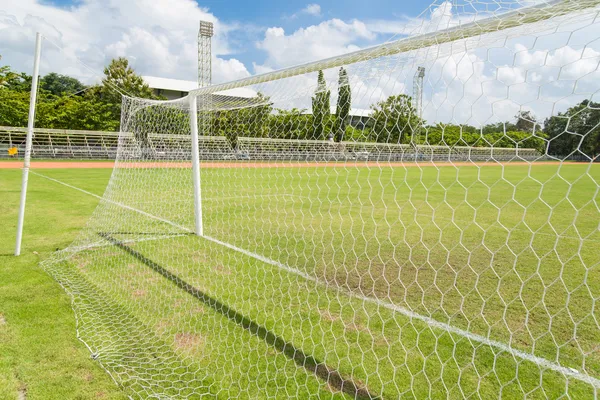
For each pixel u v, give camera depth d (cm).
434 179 1242
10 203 867
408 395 214
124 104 707
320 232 619
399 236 595
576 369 236
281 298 351
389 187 1112
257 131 475
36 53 451
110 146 2728
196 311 328
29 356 257
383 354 256
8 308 330
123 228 642
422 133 218
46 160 2364
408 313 317
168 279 405
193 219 736
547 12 176
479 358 250
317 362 248
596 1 161
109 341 280
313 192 1008
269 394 219
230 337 285
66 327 299
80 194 1026
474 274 419
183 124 829
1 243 541
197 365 251
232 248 523
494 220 724
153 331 296
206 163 748
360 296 356
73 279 402
